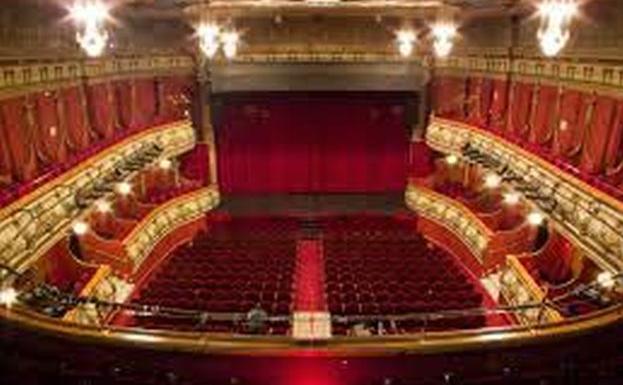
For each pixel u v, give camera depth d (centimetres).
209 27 1598
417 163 2498
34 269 1300
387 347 693
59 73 1502
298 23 2430
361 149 2570
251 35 2441
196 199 2312
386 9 2016
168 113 2358
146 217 1920
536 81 1697
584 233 1213
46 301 987
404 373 690
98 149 1666
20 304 867
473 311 857
